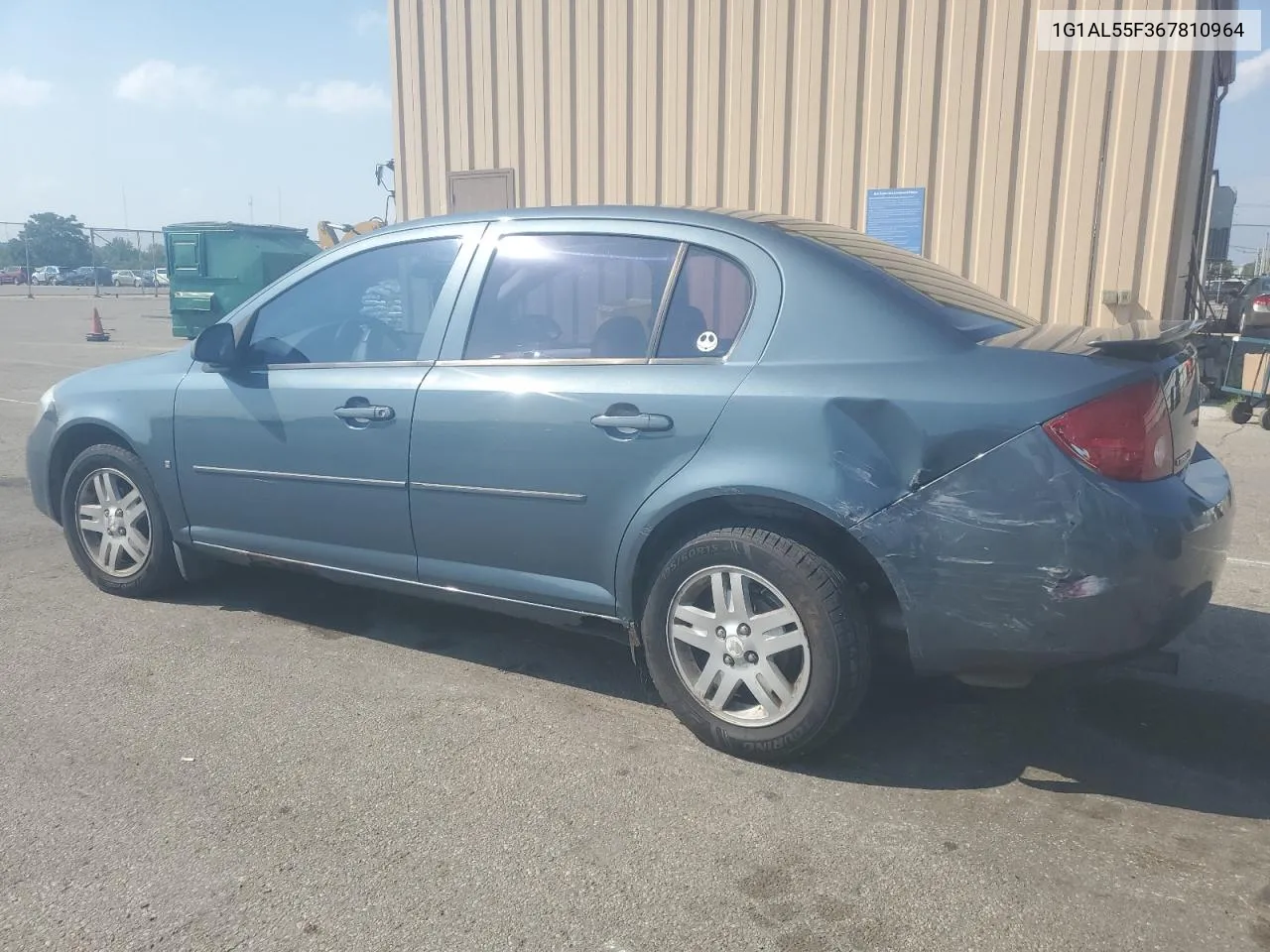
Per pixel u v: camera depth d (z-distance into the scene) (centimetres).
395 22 1166
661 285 337
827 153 973
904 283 322
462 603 376
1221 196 1753
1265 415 931
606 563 336
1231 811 292
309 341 407
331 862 264
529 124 1106
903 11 925
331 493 390
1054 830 281
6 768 311
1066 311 914
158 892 251
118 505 460
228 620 441
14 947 230
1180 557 276
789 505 302
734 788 302
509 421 345
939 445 284
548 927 239
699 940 234
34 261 5506
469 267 375
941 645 293
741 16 988
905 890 253
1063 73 883
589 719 349
